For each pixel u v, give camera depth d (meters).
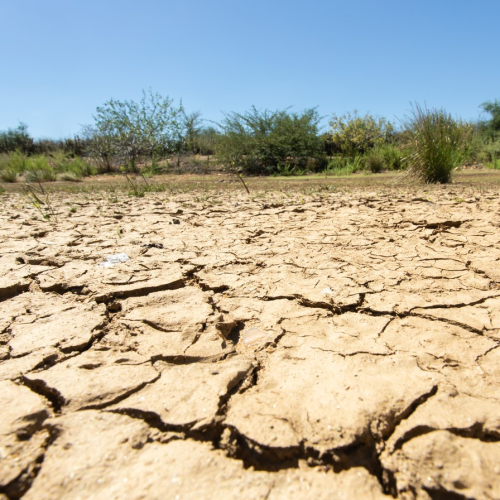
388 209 4.56
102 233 3.73
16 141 19.41
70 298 2.17
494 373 1.41
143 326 1.81
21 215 4.91
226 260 2.77
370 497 0.96
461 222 3.60
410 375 1.40
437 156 7.49
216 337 1.68
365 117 16.53
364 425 1.14
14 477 0.99
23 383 1.39
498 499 0.95
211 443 1.12
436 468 1.03
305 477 1.01
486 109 19.67
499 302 1.98
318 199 5.71
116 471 1.01
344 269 2.52
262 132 14.80
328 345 1.62
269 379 1.41
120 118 14.98
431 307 1.94
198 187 8.86
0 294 2.24
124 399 1.29
